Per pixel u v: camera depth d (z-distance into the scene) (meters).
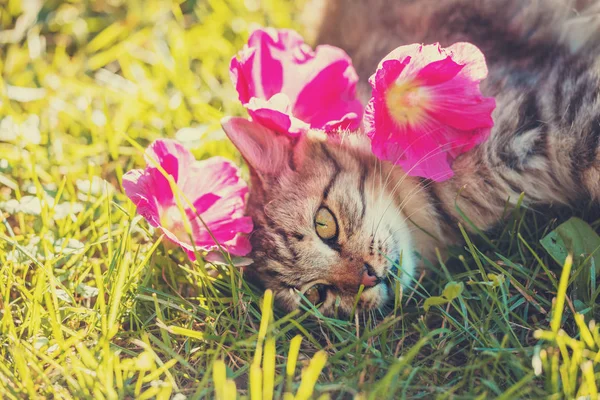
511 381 0.71
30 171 0.89
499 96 0.83
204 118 0.95
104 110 0.91
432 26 0.89
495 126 0.83
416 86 0.78
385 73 0.77
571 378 0.68
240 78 0.81
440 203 0.85
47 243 0.81
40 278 0.77
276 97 0.80
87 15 1.07
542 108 0.82
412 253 0.84
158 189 0.80
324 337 0.77
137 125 0.95
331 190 0.82
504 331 0.73
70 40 1.05
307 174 0.83
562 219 0.84
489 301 0.77
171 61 1.01
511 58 0.85
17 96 0.97
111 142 0.91
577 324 0.72
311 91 0.84
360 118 0.85
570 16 0.84
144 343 0.72
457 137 0.79
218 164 0.82
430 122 0.78
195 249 0.77
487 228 0.84
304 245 0.81
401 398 0.70
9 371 0.72
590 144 0.81
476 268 0.82
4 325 0.75
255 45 0.82
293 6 1.06
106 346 0.71
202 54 1.02
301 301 0.80
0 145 0.93
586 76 0.82
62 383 0.73
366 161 0.84
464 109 0.78
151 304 0.79
